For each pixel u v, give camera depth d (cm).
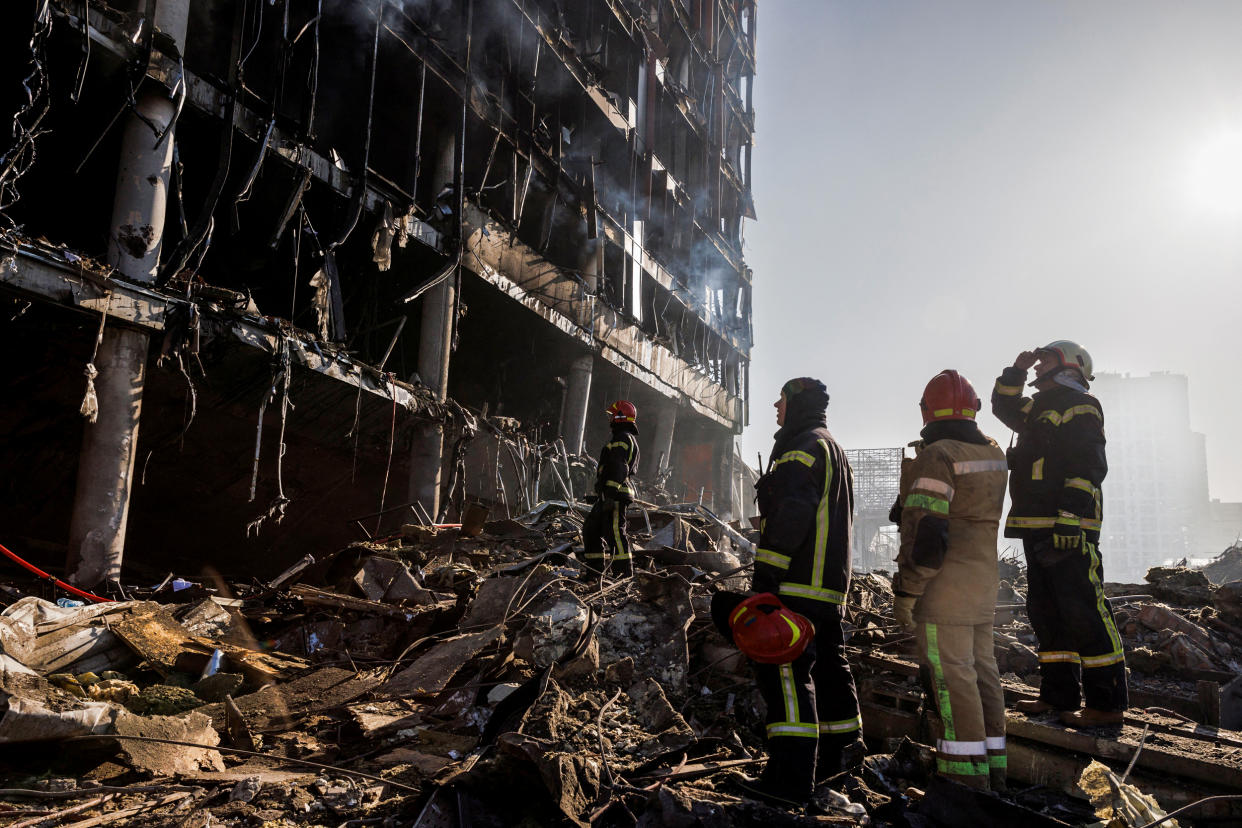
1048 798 312
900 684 404
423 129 1912
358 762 352
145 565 1173
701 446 3438
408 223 1488
